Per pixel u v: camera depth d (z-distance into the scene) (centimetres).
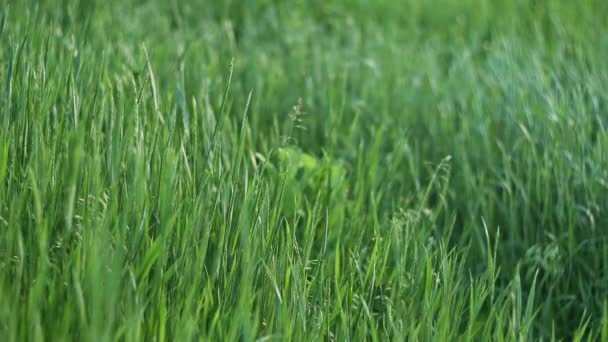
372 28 530
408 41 524
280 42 511
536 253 304
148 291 197
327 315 215
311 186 314
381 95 420
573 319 305
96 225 195
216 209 223
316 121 401
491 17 564
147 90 296
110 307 167
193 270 202
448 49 514
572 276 313
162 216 199
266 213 226
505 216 333
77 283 171
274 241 228
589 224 324
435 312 246
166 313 192
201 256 200
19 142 229
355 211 302
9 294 177
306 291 223
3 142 221
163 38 460
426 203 335
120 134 219
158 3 529
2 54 261
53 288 181
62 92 254
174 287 201
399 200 315
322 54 477
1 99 240
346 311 225
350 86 436
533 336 294
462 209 341
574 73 403
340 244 286
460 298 232
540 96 381
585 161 338
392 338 225
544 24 552
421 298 249
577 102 357
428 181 361
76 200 210
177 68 327
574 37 500
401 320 225
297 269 220
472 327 240
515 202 329
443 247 246
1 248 196
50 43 281
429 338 221
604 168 329
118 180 218
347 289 230
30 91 243
